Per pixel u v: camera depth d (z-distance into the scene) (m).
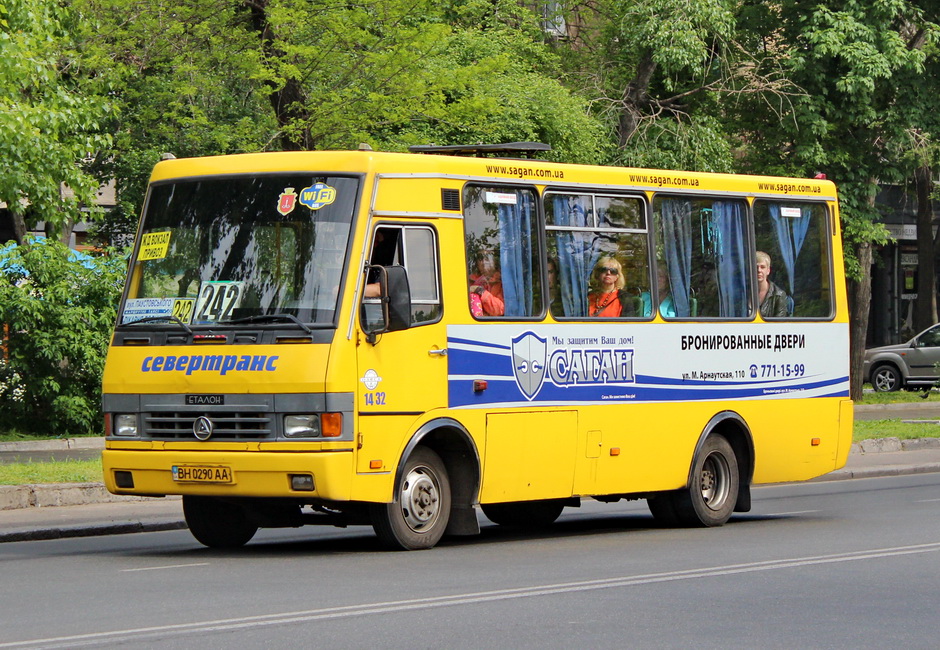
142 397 24.36
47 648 15.41
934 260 93.62
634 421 28.20
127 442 24.48
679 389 29.14
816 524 29.78
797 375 31.66
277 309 23.77
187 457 23.75
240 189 24.75
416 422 24.39
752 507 35.00
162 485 24.08
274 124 50.91
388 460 23.97
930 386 79.56
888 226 98.19
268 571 22.03
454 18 64.94
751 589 20.03
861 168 67.56
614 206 28.28
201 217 24.89
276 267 24.06
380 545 26.06
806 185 32.25
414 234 24.77
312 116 48.34
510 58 61.81
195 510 25.94
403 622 17.17
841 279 32.88
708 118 64.06
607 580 20.84
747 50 66.56
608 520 32.00
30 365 50.19
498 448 25.72
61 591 19.88
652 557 23.94
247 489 23.42
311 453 23.05
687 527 29.88
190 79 50.84
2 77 40.62
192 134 52.47
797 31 65.88
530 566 22.61
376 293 23.97
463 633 16.48
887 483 40.97
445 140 54.75
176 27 49.34
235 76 52.22
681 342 29.20
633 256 28.50
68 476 34.50
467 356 25.27
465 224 25.58
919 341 80.38
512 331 26.05
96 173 61.22
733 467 30.34
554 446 26.70
